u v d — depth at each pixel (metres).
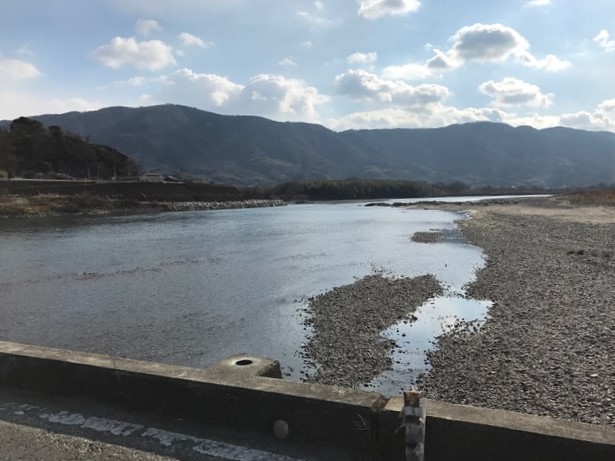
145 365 4.36
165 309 14.84
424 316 13.20
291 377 9.16
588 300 13.70
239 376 4.07
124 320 13.60
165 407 4.08
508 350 9.83
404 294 16.05
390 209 84.25
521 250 25.77
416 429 2.85
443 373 8.89
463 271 20.59
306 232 40.94
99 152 130.12
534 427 3.07
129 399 4.21
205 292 17.27
